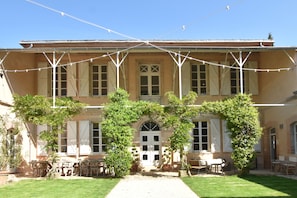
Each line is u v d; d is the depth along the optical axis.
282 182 13.70
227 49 16.58
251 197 10.35
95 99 19.78
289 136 16.92
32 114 16.36
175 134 16.25
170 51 16.66
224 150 19.69
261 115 20.27
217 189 12.09
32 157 18.98
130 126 16.80
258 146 20.00
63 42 20.17
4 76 16.27
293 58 16.47
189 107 16.39
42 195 11.30
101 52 18.31
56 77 19.95
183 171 16.61
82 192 11.84
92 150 19.53
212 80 20.14
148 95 19.95
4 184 14.14
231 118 16.39
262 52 20.14
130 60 19.89
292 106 16.56
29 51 16.27
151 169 19.42
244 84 20.45
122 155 16.25
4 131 15.60
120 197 10.82
